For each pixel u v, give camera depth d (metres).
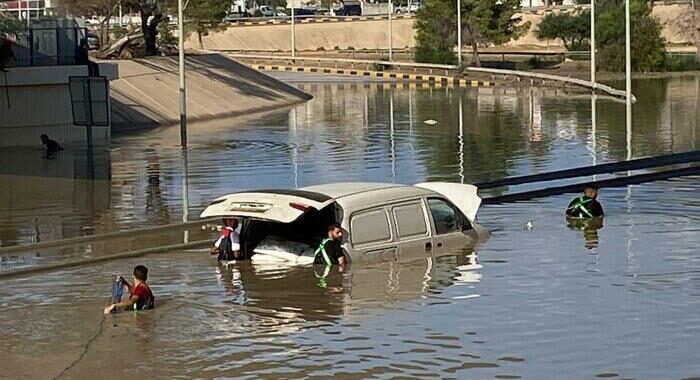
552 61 97.56
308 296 17.73
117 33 75.44
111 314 16.84
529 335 15.38
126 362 14.48
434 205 21.25
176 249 21.77
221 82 65.25
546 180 31.64
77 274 19.77
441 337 15.34
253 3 154.50
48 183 32.34
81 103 40.91
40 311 17.12
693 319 16.03
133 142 45.03
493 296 17.53
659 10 112.75
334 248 19.67
